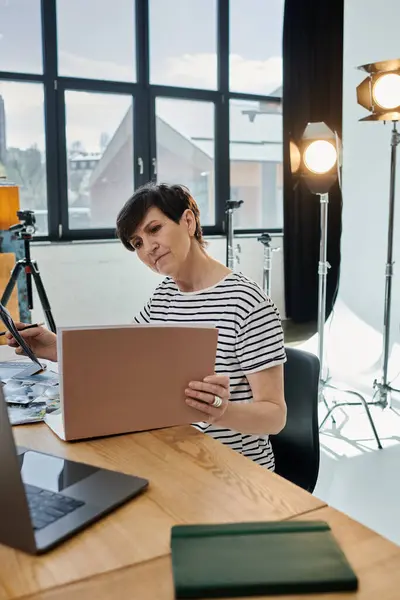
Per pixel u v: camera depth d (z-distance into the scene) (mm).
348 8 4094
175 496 962
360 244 4160
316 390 1577
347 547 815
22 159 5039
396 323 3910
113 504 914
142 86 5383
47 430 1261
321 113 5945
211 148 5809
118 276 5289
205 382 1226
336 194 6023
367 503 2582
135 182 5461
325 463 2965
